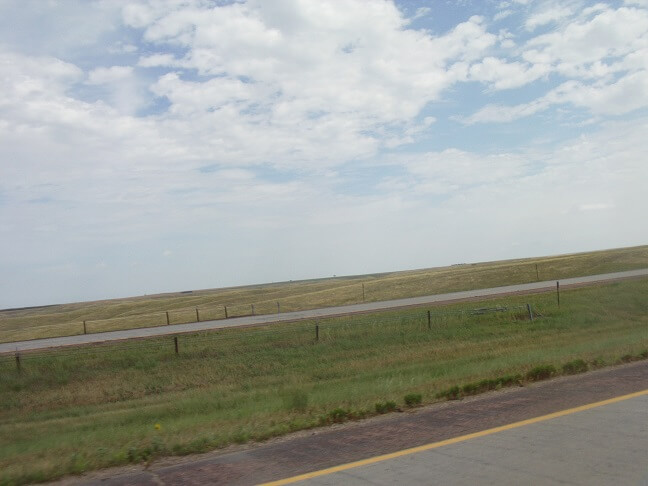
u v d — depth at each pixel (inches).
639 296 1338.6
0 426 687.7
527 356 655.1
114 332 1557.6
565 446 279.4
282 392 659.4
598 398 379.6
